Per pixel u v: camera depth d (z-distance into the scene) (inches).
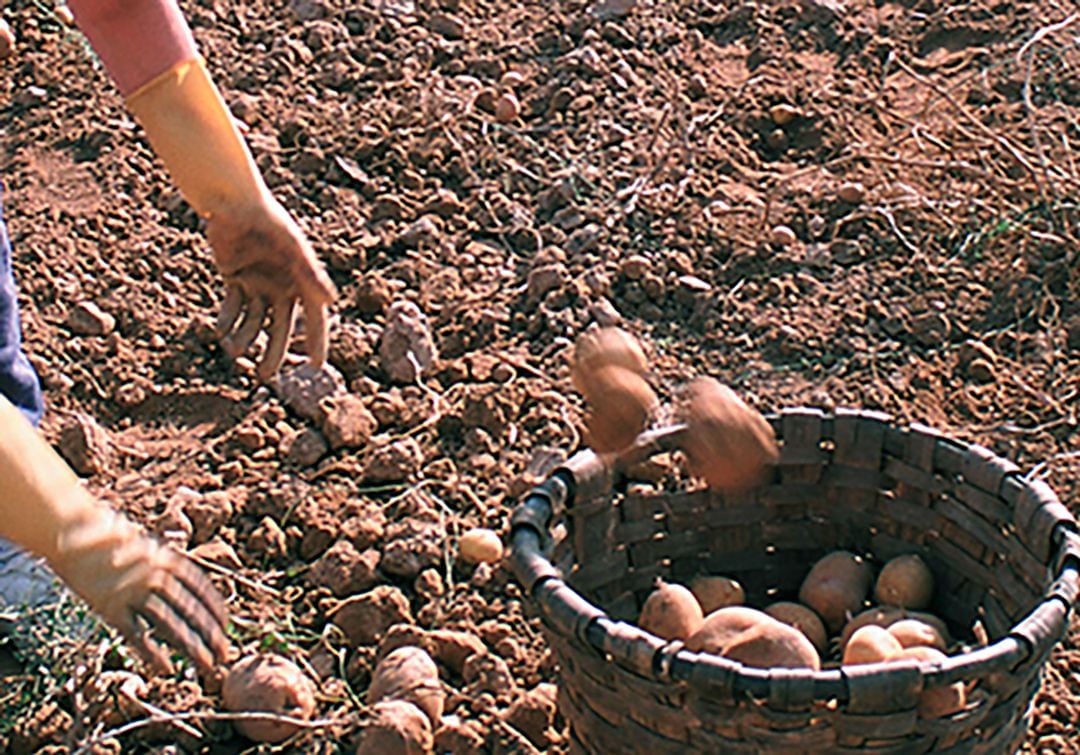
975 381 152.3
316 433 145.4
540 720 116.8
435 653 122.8
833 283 163.8
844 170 179.2
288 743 115.3
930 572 117.0
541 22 205.3
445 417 147.7
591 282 163.6
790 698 91.0
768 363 155.6
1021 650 93.7
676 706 95.2
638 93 191.8
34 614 121.3
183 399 152.3
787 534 122.0
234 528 136.5
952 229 167.9
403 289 165.0
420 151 182.9
